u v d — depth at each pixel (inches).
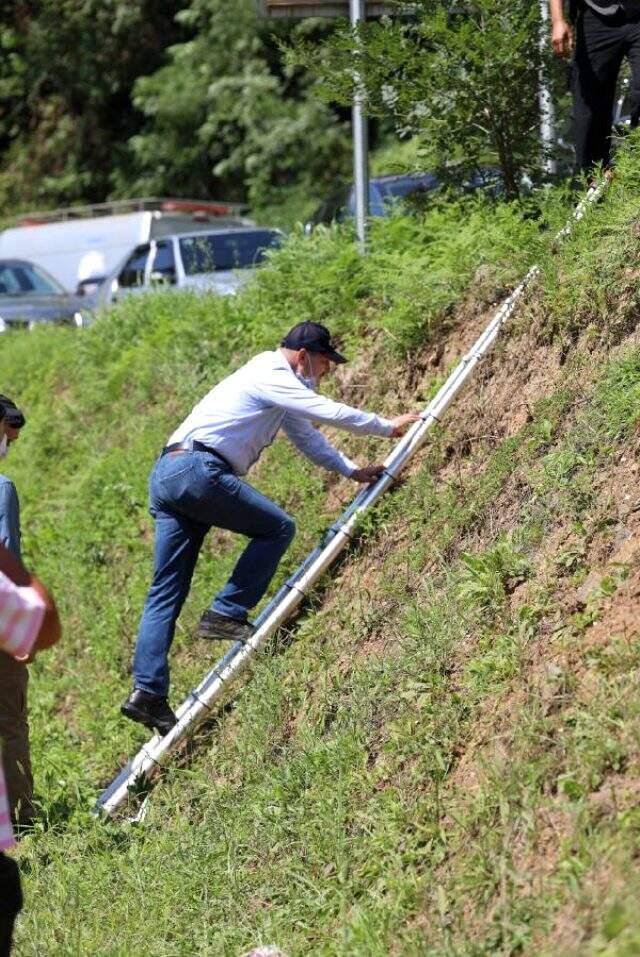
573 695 244.8
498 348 356.2
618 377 301.6
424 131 439.5
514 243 385.4
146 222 1119.0
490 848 233.5
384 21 437.1
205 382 522.6
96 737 403.2
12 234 1210.0
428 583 314.0
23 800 343.6
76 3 1633.9
